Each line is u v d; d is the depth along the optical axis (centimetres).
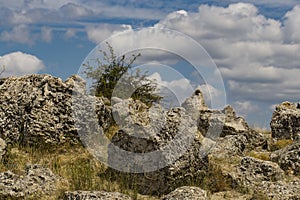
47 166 1678
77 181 1538
